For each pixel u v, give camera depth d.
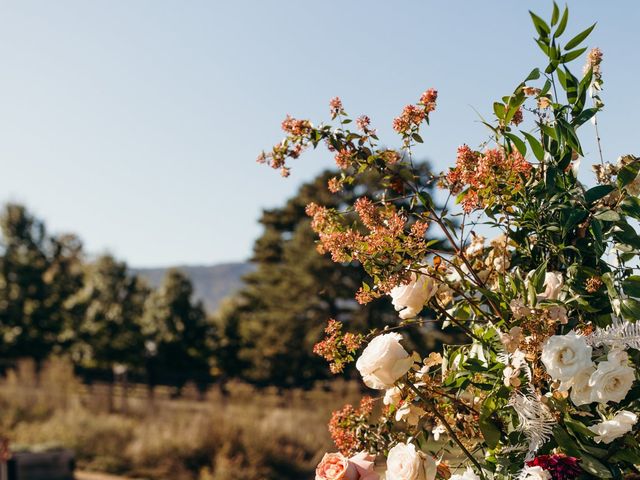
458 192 1.90
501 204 1.85
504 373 1.64
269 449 13.24
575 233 1.84
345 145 1.95
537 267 1.89
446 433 1.83
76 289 34.75
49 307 33.22
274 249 30.94
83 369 31.83
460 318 1.98
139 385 27.34
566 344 1.54
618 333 1.58
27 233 34.53
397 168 1.96
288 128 1.96
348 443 1.87
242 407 15.62
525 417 1.59
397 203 1.96
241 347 31.69
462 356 1.82
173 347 31.94
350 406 1.91
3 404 17.47
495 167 1.77
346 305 26.44
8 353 32.31
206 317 33.41
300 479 12.76
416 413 1.77
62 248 37.03
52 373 19.92
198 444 13.59
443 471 1.76
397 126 1.89
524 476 1.55
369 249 1.79
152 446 13.83
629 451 1.57
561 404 1.58
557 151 1.85
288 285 27.59
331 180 1.99
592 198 1.75
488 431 1.67
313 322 26.53
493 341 1.79
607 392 1.51
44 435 15.07
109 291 32.97
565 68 1.85
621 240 1.76
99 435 14.95
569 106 1.86
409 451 1.63
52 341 32.97
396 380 1.72
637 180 1.81
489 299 1.78
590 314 1.76
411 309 1.82
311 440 14.04
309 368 27.38
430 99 1.88
